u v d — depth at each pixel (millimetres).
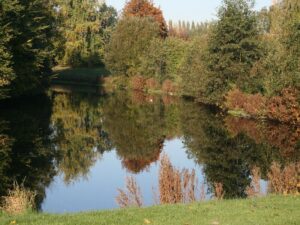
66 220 10438
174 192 14094
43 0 56188
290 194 13836
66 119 38312
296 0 36594
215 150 26531
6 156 23578
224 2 43406
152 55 62688
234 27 42344
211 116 40188
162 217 10609
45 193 17938
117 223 10062
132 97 56250
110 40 71750
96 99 53438
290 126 33875
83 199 17375
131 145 28641
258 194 14703
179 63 60688
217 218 10461
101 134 32438
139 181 20078
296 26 34000
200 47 51062
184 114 41938
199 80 47594
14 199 13195
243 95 41000
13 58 41219
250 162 23016
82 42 74375
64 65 77000
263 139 29219
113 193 18234
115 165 23391
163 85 61250
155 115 41562
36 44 48250
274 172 15531
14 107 44094
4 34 36406
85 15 74250
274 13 48125
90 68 77750
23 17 41656
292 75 33188
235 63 42656
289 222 9961
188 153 26094
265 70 40000
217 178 20062
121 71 68062
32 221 10422
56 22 67438
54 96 54531
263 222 9977
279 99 34281
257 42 42719
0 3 36969
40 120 36875
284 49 34656
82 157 24938
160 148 27734
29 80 45250
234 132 32000
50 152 25531
